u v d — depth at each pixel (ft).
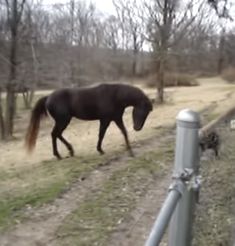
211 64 164.55
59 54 98.32
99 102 32.68
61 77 98.37
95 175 27.99
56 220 21.07
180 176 7.06
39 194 24.85
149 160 30.96
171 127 45.37
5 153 41.63
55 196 24.25
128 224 20.10
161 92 75.31
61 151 38.17
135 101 32.30
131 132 43.86
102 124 33.42
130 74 153.07
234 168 22.61
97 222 20.52
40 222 20.90
